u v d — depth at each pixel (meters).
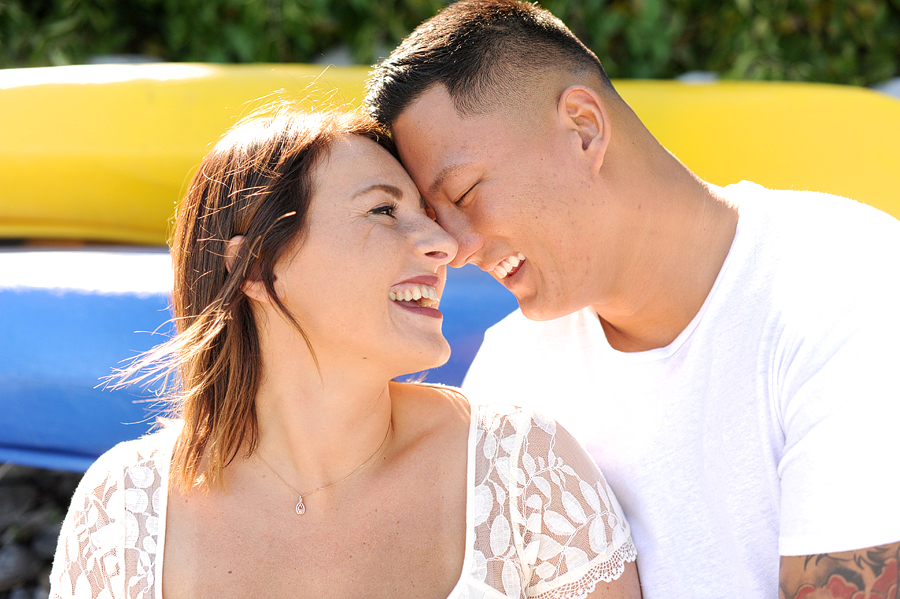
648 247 1.52
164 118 2.51
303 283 1.35
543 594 1.44
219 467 1.44
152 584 1.40
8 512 2.61
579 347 1.69
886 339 1.26
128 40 3.61
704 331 1.49
